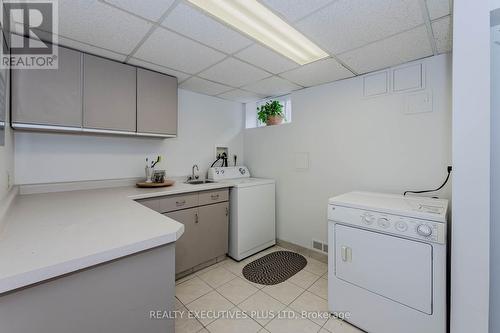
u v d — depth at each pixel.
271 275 2.33
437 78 1.89
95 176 2.22
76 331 0.82
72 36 1.62
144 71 2.18
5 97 1.37
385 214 1.47
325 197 2.62
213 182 2.83
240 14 1.42
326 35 1.61
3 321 0.69
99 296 0.87
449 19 1.42
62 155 2.04
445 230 1.28
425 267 1.33
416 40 1.67
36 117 1.63
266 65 2.12
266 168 3.27
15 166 1.81
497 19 1.02
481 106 1.03
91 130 1.87
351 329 1.61
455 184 1.10
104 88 1.94
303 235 2.83
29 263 0.72
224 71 2.27
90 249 0.82
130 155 2.46
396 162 2.10
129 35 1.61
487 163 1.02
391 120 2.13
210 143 3.20
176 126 2.43
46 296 0.76
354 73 2.29
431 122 1.92
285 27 1.56
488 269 1.03
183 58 1.98
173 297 1.08
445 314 1.29
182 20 1.44
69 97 1.76
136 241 0.90
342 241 1.69
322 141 2.63
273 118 3.13
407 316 1.40
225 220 2.64
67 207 1.43
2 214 1.07
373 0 1.26
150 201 2.01
